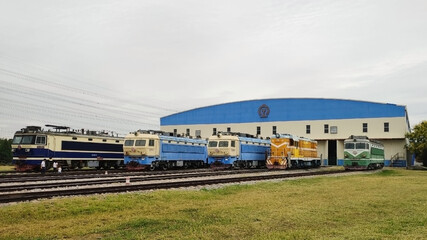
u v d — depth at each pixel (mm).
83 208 13859
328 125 59594
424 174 36688
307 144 47219
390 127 55656
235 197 17766
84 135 40781
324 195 18234
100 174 31797
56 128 38969
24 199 15250
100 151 42500
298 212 13484
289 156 40719
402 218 12477
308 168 48812
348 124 58312
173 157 40719
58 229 10883
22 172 36312
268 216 12766
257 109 64562
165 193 17578
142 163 37188
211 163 41812
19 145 35812
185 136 44656
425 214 13203
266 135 63312
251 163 45375
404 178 29641
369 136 56781
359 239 9703
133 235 10094
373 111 57031
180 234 10273
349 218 12570
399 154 55750
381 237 9906
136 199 15891
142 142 37344
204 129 67812
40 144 36125
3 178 26828
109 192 17844
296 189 21078
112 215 13062
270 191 20250
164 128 71125
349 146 41312
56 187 20438
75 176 28141
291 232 10391
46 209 13344
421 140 53094
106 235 10258
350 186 22781
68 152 38750
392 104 56000
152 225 11445
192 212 13656
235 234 10352
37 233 10352
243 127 65125
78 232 10484
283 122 62500
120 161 45312
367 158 40469
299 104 61875
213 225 11312
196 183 22203
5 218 12180
